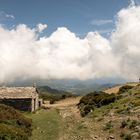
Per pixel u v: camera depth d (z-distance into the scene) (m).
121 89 78.38
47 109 82.25
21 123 45.06
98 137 37.75
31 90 78.25
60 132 44.25
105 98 66.31
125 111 48.22
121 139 34.78
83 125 47.53
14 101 76.12
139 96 57.53
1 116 44.62
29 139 38.38
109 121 44.94
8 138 32.38
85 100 79.06
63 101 114.31
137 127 36.25
